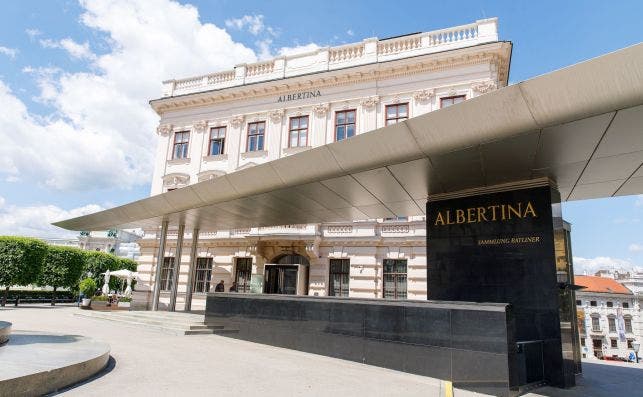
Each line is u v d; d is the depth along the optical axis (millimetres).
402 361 8219
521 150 8180
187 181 26141
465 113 7711
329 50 24188
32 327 12805
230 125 25906
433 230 11328
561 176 9625
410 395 6273
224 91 25844
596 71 6297
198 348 10242
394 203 12781
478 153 8414
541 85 6797
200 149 26344
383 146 8992
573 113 6758
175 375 6949
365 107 22328
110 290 40875
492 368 6863
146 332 13320
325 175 10406
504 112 7328
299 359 9258
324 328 10055
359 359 9086
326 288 21578
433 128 8188
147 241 26297
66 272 30938
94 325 14578
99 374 6805
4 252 25172
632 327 61312
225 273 24031
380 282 20750
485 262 10133
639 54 5930
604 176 9523
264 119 25125
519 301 9359
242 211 15164
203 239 24703
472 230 10547
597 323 62438
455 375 7320
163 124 27734
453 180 10195
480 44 20328
